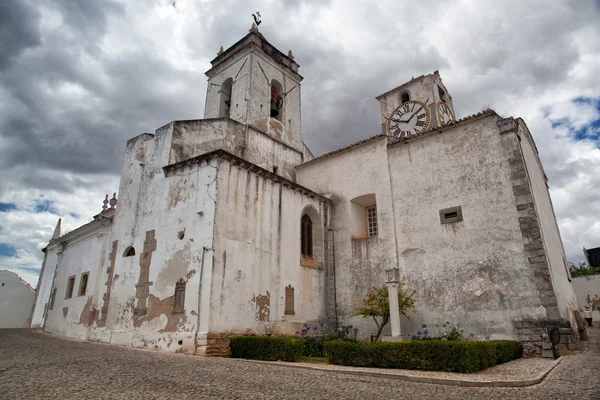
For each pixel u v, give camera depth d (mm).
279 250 16109
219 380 7566
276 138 22078
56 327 21109
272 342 11500
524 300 13273
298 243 17266
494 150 15266
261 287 14805
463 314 14453
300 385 7297
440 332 14727
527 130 17203
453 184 16031
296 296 16391
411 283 16031
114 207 20359
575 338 13336
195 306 12758
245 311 13852
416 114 25781
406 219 16984
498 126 15375
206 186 14281
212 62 24734
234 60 23344
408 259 16406
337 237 19094
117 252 16641
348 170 19688
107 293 16359
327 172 20547
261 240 15344
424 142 17406
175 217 14859
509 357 11594
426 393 6770
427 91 26094
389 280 14125
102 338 15633
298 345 11484
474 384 7465
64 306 20969
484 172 15320
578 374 8570
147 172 16922
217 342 12438
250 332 13789
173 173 15727
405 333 15602
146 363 9469
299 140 23922
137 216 16484
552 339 11977
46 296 25734
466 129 16234
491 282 14117
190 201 14609
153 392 6383
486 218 14828
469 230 15125
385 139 18625
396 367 9617
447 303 14930
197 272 13219
